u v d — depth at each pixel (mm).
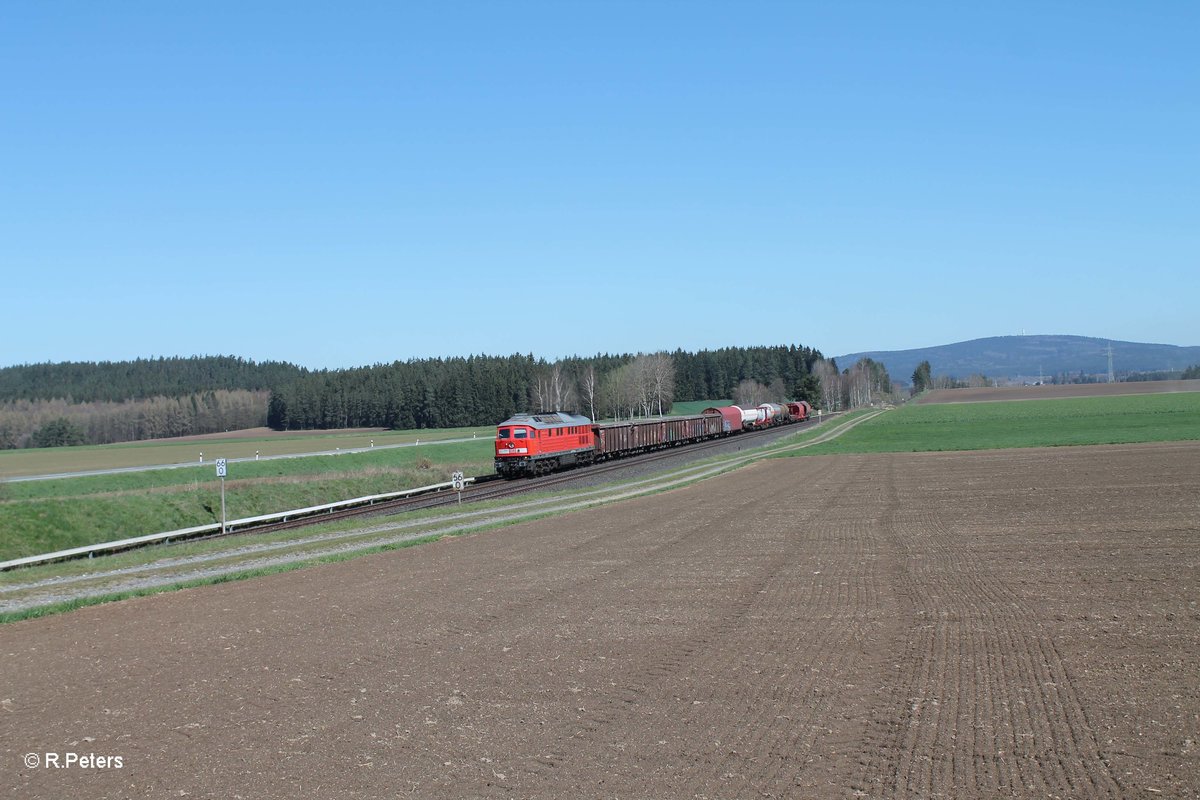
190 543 35438
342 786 9305
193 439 167375
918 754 9508
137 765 10211
